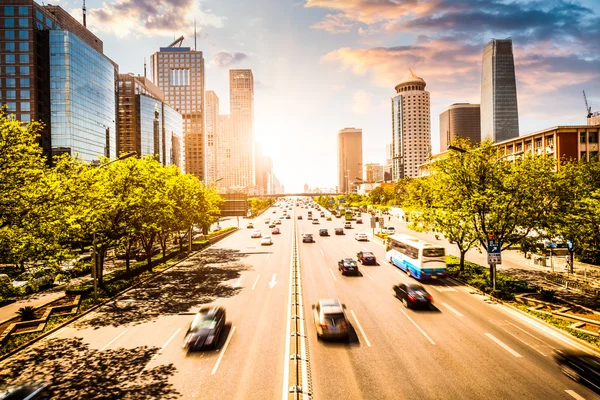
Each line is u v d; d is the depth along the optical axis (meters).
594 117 112.56
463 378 13.71
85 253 42.19
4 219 17.12
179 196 39.75
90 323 20.86
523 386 13.11
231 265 38.59
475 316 20.88
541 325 19.22
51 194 18.98
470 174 27.86
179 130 175.25
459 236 29.72
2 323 20.80
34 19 86.44
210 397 12.75
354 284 29.19
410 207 38.34
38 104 86.25
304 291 27.08
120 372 14.76
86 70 94.44
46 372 14.89
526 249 26.44
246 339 17.92
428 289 27.17
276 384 13.54
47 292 29.06
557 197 26.05
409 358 15.48
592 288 26.17
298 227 80.19
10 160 17.27
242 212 114.19
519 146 74.38
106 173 29.33
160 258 40.53
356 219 91.81
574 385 13.16
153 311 22.95
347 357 15.68
